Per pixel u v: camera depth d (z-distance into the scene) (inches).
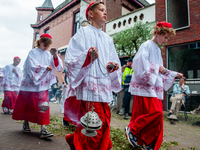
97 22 77.3
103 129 65.9
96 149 63.9
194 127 183.3
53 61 121.9
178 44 294.2
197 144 123.6
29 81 115.3
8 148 92.0
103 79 70.2
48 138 113.0
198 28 272.4
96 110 65.7
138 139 92.5
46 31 766.5
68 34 602.2
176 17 307.6
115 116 222.7
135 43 282.0
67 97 82.7
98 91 67.3
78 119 69.4
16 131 127.6
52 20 714.2
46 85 116.5
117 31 417.4
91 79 67.0
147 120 87.8
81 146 62.4
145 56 92.7
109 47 81.9
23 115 114.8
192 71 281.3
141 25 278.5
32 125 148.3
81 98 68.0
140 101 94.7
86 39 72.2
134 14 384.5
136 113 97.3
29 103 113.9
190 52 285.1
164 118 228.1
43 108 109.7
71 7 612.4
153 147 89.0
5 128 135.3
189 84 281.9
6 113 215.5
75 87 65.1
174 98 222.7
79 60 64.7
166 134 148.5
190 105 271.9
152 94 90.3
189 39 280.1
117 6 493.7
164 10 319.3
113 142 110.6
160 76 99.0
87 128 54.1
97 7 76.2
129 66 225.6
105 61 74.5
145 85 93.0
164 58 305.4
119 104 243.3
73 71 65.7
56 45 657.0
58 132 129.6
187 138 139.0
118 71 82.2
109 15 463.8
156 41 101.6
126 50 311.9
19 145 97.7
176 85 229.1
